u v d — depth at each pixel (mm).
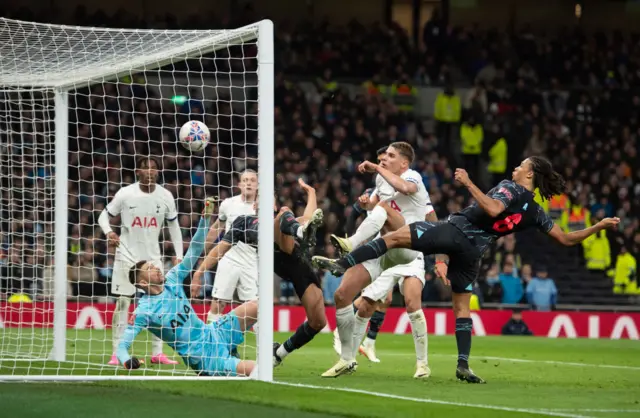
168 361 16016
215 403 10445
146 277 13461
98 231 29422
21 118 18906
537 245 38188
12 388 11508
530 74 43938
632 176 41188
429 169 37438
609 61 45188
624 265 36156
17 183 28375
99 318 27016
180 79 37281
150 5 41719
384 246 13391
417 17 46219
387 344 24578
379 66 42438
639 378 15539
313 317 14344
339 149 37656
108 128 34188
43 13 39438
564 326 30969
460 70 43938
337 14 45031
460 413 10031
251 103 38156
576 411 10648
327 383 13289
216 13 42594
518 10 47000
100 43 15055
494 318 30984
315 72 41375
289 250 14172
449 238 13609
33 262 24578
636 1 47469
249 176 17688
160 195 16844
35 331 23453
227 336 13680
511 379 14828
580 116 42594
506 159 39906
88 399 10562
